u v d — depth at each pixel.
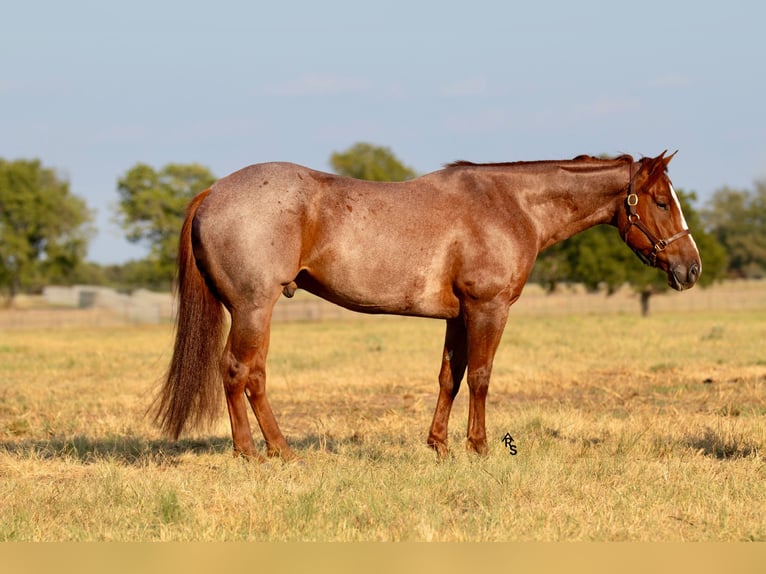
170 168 90.19
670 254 11.04
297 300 82.00
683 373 20.25
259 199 9.94
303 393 17.42
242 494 8.74
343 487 8.99
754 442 11.37
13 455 10.88
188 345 10.23
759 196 151.38
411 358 25.92
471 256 10.23
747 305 71.62
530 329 38.88
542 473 9.39
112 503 8.46
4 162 99.06
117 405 16.06
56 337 43.19
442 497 8.77
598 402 16.23
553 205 10.85
